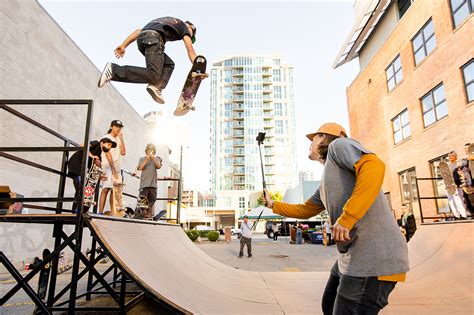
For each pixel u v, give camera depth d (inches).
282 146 4033.0
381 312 119.0
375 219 65.3
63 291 135.9
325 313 93.7
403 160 609.9
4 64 339.9
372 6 692.7
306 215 95.2
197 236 939.3
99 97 549.6
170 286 110.1
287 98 4249.5
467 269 166.4
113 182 233.9
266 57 4379.9
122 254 103.4
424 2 540.1
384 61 692.7
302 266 379.6
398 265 62.1
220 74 4333.2
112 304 157.8
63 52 446.0
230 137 4065.0
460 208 307.9
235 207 3314.5
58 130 433.4
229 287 153.9
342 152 69.3
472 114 428.8
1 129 337.4
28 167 378.6
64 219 115.0
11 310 163.8
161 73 129.3
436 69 508.4
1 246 334.6
